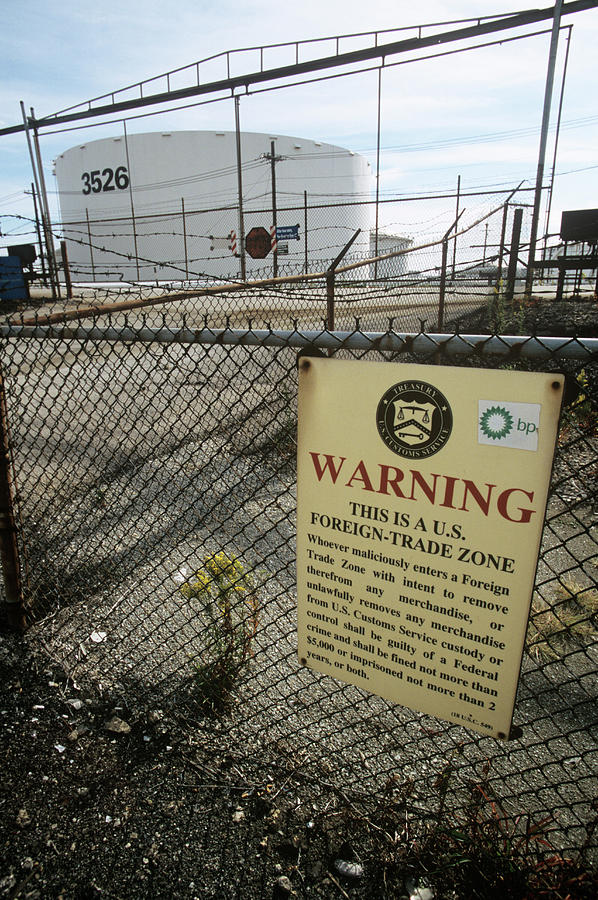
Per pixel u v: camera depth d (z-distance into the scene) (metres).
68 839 1.74
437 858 1.62
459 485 1.32
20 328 2.37
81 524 3.40
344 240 49.44
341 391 1.44
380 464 1.42
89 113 20.62
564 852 1.63
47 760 2.03
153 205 47.06
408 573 1.46
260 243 19.67
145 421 5.84
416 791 1.83
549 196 17.59
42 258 14.70
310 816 1.79
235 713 2.21
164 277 44.41
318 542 1.59
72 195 52.31
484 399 1.23
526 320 10.41
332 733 2.05
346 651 1.65
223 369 7.71
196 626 2.70
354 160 51.91
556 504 3.89
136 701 2.29
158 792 1.89
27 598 2.77
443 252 9.25
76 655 2.56
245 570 3.15
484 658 1.41
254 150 46.16
